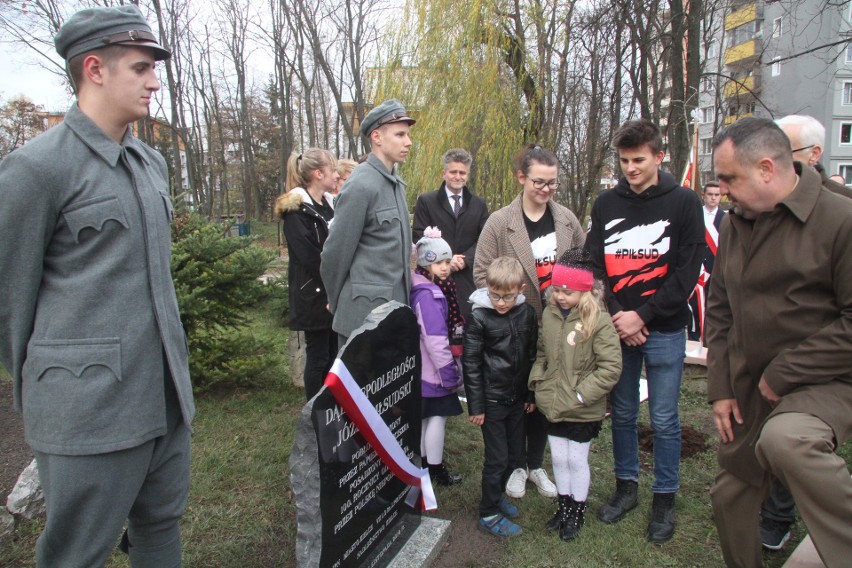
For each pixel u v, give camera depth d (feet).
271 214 131.64
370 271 10.43
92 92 6.20
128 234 6.27
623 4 29.58
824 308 7.01
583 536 9.85
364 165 10.67
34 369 5.93
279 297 17.87
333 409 7.49
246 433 13.79
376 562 8.70
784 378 7.02
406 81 35.04
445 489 11.42
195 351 15.57
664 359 9.96
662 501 10.03
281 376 18.17
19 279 5.84
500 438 10.04
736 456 7.95
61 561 6.28
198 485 11.23
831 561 6.52
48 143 5.93
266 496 10.95
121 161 6.42
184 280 15.05
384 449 8.45
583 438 9.91
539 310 11.48
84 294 6.00
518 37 33.17
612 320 10.16
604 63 41.81
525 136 34.09
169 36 84.33
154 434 6.50
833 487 6.48
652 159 9.77
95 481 6.07
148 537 7.25
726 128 7.34
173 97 82.02
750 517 8.04
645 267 10.09
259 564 9.09
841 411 6.77
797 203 6.98
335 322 10.80
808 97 84.74
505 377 10.07
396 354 8.93
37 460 6.13
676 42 29.96
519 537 9.87
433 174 33.12
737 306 7.77
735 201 7.34
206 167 128.06
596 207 10.69
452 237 15.92
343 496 7.75
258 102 136.67
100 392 6.00
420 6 34.01
